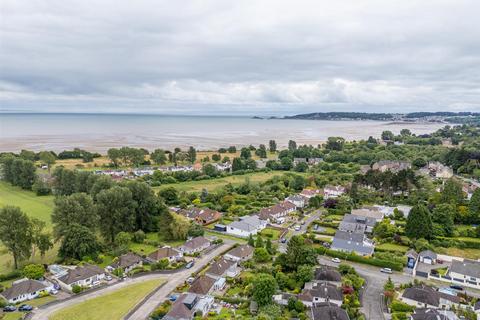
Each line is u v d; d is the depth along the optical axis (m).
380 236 127.44
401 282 97.00
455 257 110.19
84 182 174.38
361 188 182.25
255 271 100.19
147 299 86.38
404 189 173.38
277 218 149.50
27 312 79.81
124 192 130.62
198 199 172.12
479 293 91.94
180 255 112.31
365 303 86.25
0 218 100.00
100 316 78.44
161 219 133.75
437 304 82.25
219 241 124.62
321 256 113.62
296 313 79.62
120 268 100.94
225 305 83.56
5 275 95.44
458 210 140.38
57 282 94.44
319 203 167.62
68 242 107.69
